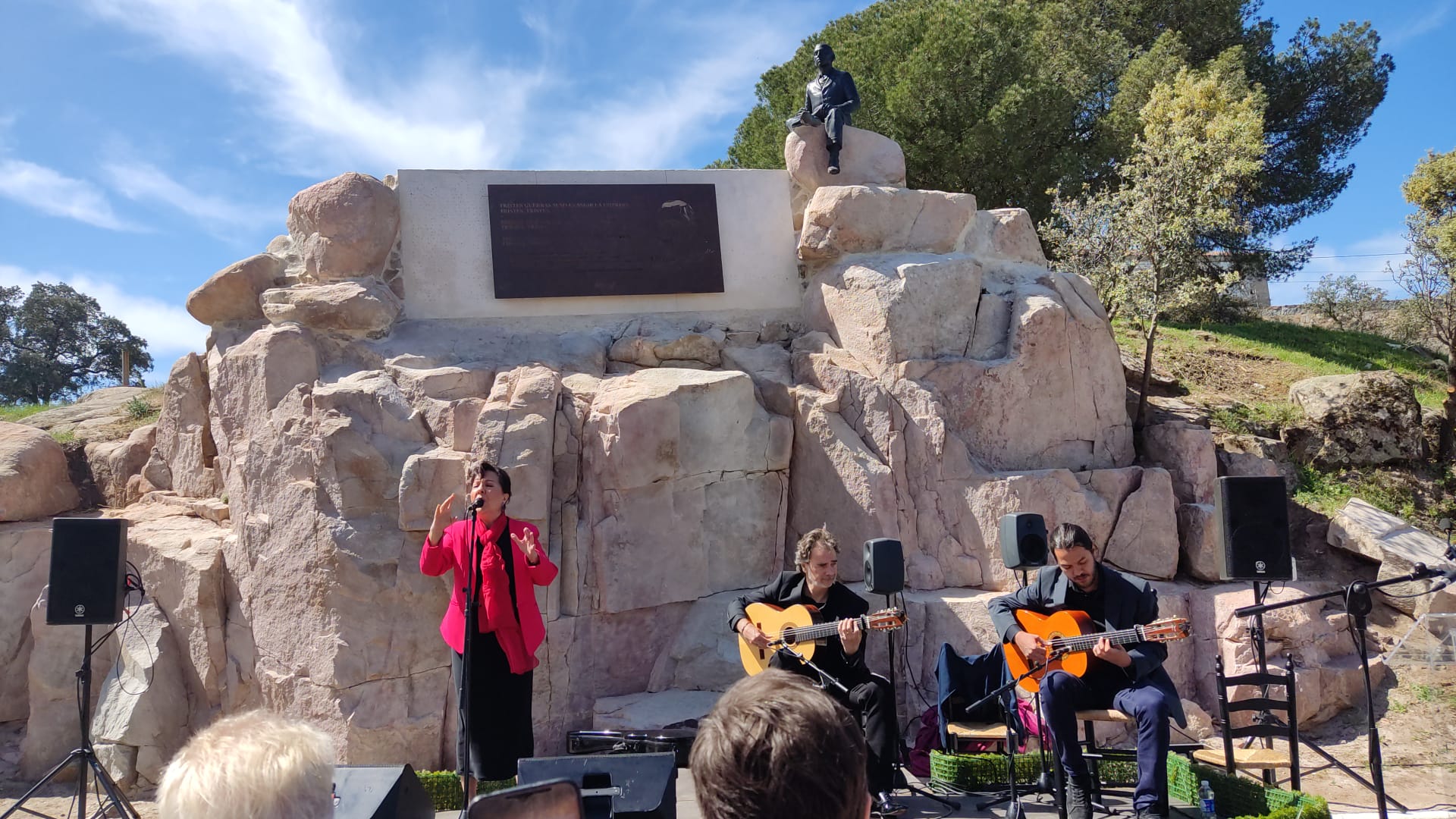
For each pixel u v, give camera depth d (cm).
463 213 858
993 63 1571
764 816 148
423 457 687
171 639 726
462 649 557
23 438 861
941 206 891
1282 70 2184
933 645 698
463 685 532
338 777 374
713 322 887
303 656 678
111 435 993
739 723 155
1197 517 779
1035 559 584
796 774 148
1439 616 582
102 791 676
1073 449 818
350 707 659
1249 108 1764
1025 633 526
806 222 890
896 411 781
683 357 844
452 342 804
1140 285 1092
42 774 701
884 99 1609
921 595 727
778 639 554
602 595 704
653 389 736
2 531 784
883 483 761
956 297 830
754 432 771
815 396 793
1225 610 711
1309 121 2197
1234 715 685
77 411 1112
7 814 559
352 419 703
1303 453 1032
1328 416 1042
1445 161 1452
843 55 1742
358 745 652
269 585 700
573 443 730
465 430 711
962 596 721
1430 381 1345
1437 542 809
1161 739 480
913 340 807
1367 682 491
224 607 728
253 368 755
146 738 684
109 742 681
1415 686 722
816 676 554
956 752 600
